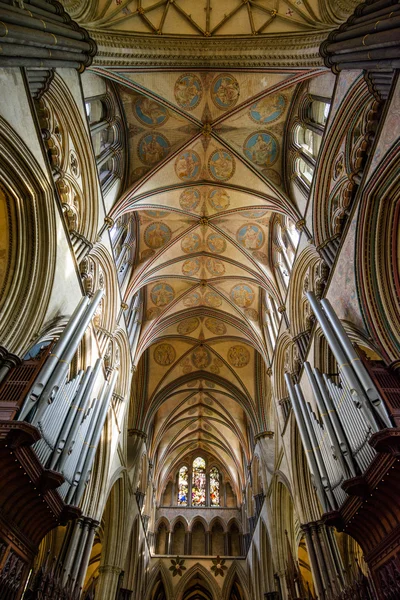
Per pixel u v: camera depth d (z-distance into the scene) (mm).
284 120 14688
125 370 17438
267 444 22000
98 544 22859
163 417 28422
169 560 27484
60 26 8828
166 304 21016
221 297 21016
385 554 8742
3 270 9148
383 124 8852
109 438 15352
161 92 13828
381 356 8945
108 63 11195
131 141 15320
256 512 23922
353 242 10086
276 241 17703
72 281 11023
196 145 15531
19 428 7082
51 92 9961
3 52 6953
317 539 13195
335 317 9367
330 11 11227
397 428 6863
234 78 13742
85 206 12336
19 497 8273
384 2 8469
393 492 8008
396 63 7711
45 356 8648
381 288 9344
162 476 32125
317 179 12289
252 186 15977
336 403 9953
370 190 9359
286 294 16219
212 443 32906
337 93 11125
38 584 8609
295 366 15281
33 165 8883
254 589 23703
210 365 25188
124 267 17562
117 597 18250
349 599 9680
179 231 18328
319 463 10703
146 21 12109
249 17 12227
